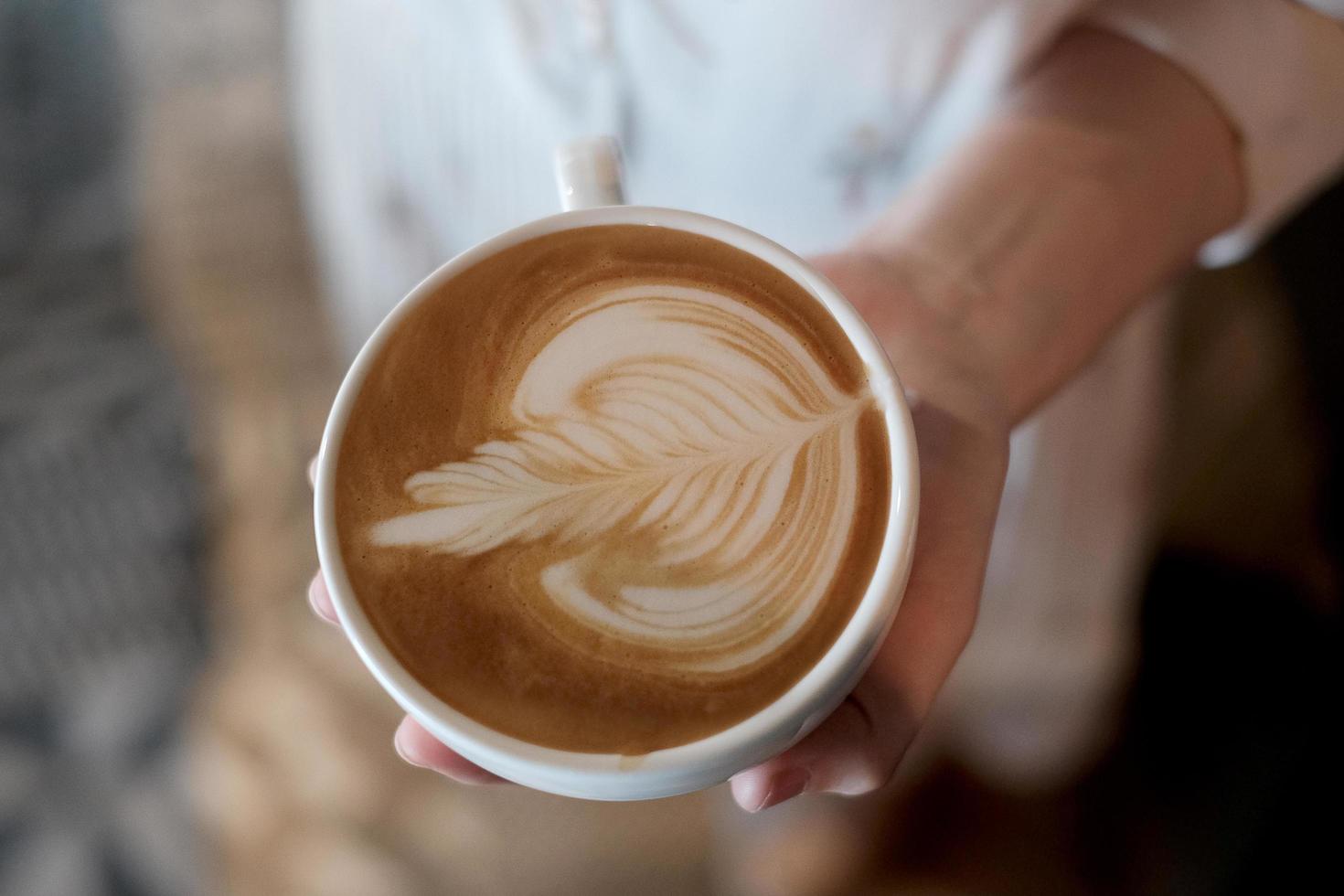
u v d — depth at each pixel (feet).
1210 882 1.93
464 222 1.72
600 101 1.47
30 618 2.35
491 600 1.02
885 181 1.47
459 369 1.08
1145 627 2.15
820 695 0.98
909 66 1.33
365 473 1.05
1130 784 2.14
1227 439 2.22
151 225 2.68
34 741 2.26
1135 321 1.53
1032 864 2.15
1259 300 2.27
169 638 2.33
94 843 2.19
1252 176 1.31
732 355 1.08
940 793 2.23
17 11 2.88
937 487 1.09
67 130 2.81
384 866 2.11
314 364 2.55
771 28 1.33
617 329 1.09
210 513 2.43
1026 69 1.30
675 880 2.15
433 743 1.05
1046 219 1.22
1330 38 1.25
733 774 0.99
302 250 2.63
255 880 2.13
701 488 1.05
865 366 1.07
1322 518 2.12
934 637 1.06
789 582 1.02
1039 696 1.95
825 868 2.15
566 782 0.97
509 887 2.11
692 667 1.00
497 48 1.49
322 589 1.06
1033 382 1.19
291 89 2.70
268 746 2.20
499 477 1.05
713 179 1.51
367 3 1.57
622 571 1.03
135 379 2.56
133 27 2.83
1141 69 1.28
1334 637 2.02
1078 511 1.67
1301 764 1.91
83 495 2.45
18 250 2.71
